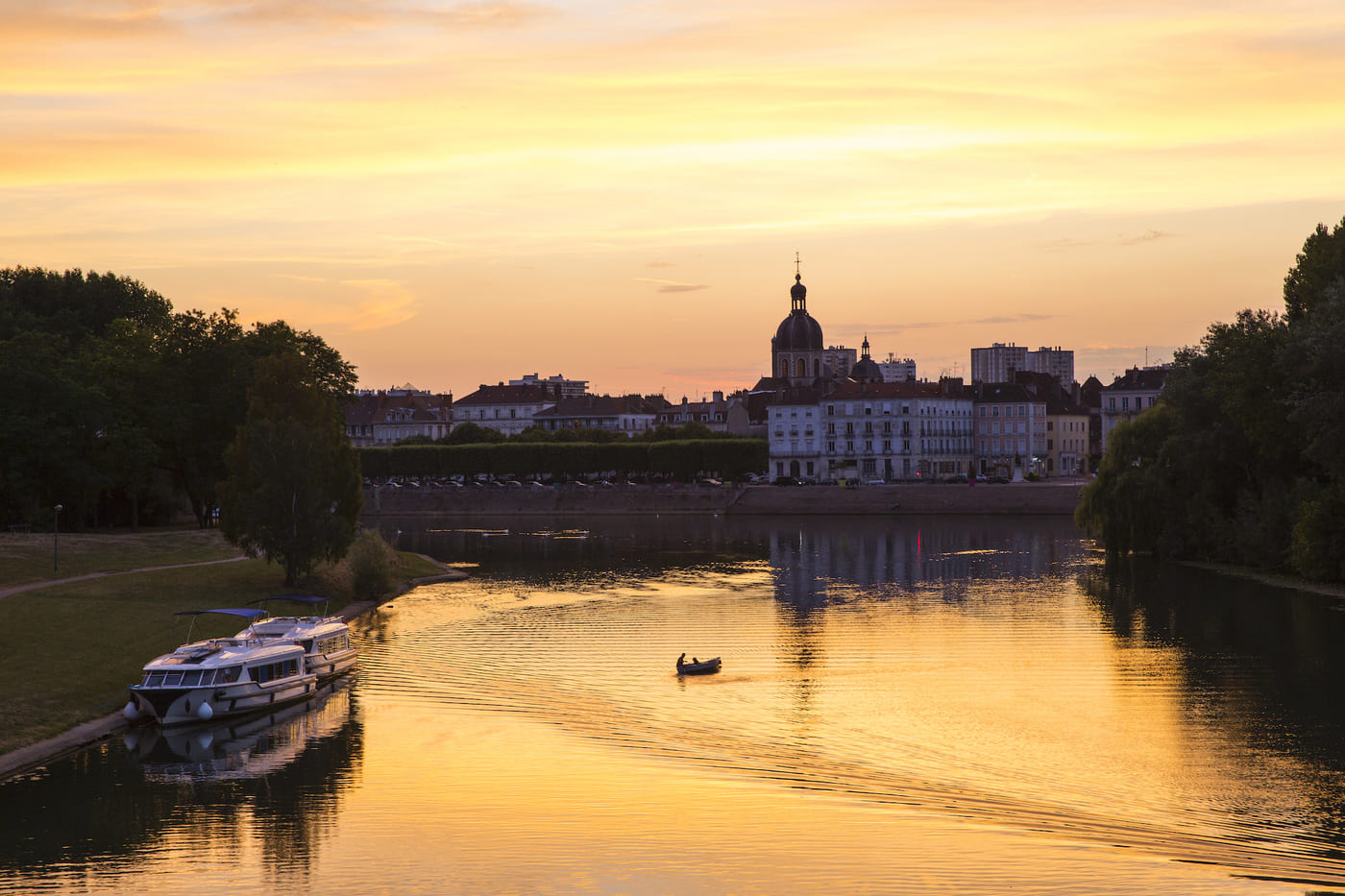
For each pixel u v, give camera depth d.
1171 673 63.81
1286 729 52.28
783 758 48.72
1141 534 112.25
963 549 134.12
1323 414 86.69
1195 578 100.81
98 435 117.44
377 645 75.31
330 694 61.44
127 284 161.12
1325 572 91.62
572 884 35.94
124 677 60.00
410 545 150.62
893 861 36.97
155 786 46.19
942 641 74.81
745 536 158.75
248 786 46.09
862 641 75.38
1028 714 55.31
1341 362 86.38
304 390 98.44
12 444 108.75
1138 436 116.44
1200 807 42.19
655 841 39.16
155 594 82.12
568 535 165.50
